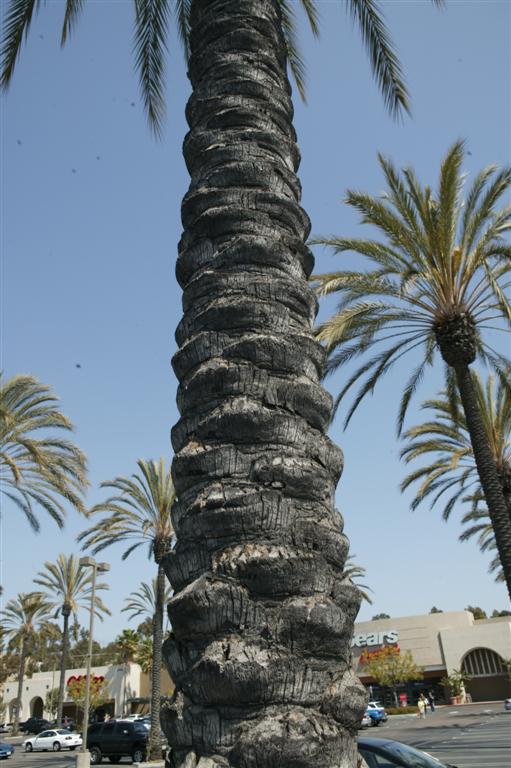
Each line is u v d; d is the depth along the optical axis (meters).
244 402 2.53
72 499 19.62
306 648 2.11
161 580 24.48
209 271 2.94
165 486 24.81
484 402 19.38
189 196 3.27
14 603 50.44
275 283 2.88
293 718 1.97
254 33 3.82
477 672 49.62
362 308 14.81
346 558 2.45
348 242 14.79
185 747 2.06
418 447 20.98
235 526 2.29
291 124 3.80
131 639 56.66
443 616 51.75
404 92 7.25
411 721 34.84
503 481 19.08
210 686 2.01
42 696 62.41
